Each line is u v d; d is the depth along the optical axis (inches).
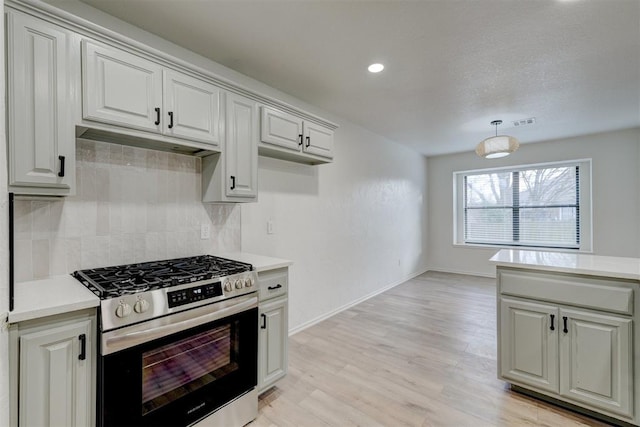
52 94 52.2
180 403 58.6
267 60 93.2
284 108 96.8
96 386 49.3
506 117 146.9
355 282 158.2
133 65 62.1
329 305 140.3
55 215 63.4
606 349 67.7
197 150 82.0
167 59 67.2
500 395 80.0
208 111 75.8
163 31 78.0
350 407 75.7
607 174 173.8
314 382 86.6
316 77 104.6
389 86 112.0
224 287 65.8
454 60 93.4
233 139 82.2
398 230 199.6
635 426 66.1
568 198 191.6
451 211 233.8
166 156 81.2
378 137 178.4
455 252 232.8
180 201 84.1
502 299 81.0
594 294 68.9
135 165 75.4
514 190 211.5
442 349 106.5
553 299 73.5
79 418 47.5
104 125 58.4
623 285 66.2
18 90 48.9
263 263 78.6
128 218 74.2
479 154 139.0
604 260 80.6
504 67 98.0
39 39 51.0
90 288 53.5
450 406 75.7
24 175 49.3
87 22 55.4
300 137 102.7
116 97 59.6
